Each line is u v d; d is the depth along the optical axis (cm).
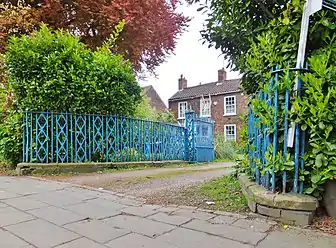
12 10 783
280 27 278
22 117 521
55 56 536
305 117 235
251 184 282
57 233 212
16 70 520
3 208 276
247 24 349
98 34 923
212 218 246
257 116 277
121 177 504
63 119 550
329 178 225
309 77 231
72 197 327
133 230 220
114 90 619
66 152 548
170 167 771
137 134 719
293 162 238
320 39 262
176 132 946
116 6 834
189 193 346
